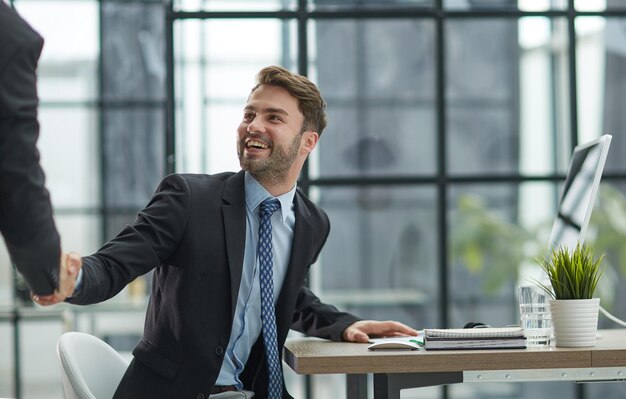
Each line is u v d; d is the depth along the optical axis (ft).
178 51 29.43
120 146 48.19
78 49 49.88
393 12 31.30
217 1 29.73
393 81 38.09
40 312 34.68
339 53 37.58
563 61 40.27
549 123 41.04
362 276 40.24
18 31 10.76
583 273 14.40
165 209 15.06
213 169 31.91
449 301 30.91
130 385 14.93
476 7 31.94
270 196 15.87
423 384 13.84
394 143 37.93
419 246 40.47
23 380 40.91
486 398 42.83
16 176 10.87
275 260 16.03
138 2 48.57
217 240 15.21
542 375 13.78
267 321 15.57
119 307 34.09
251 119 15.72
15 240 11.16
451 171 40.98
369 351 14.08
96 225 48.80
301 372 13.52
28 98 10.82
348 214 40.19
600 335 16.47
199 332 14.90
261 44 32.81
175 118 28.96
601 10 31.22
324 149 37.60
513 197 46.62
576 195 17.19
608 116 39.14
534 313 14.76
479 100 41.39
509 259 46.62
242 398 15.20
